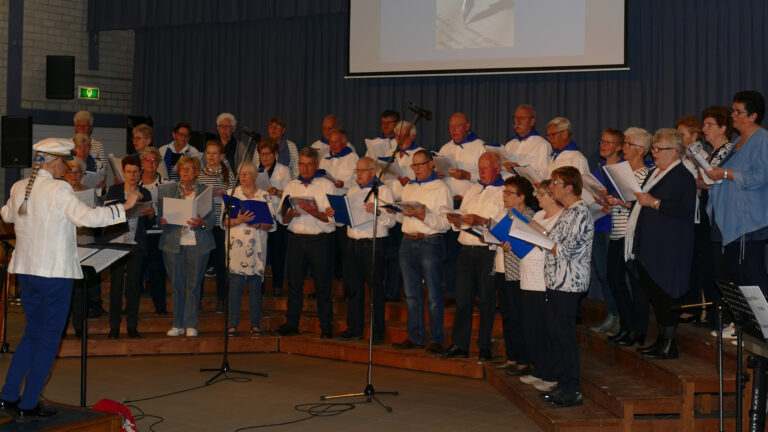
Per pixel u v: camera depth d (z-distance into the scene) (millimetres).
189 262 6926
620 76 7633
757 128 4773
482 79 8258
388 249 7234
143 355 6836
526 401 5000
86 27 10406
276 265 7746
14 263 4027
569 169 4688
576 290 4668
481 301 5945
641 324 5301
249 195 6824
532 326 5133
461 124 6723
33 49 10117
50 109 10227
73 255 4023
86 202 4590
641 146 5324
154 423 4879
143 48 10234
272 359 6777
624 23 7395
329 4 8836
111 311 6785
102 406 4320
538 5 7746
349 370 6352
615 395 4590
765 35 7023
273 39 9406
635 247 5000
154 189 6660
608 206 5246
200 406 5285
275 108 9422
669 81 7426
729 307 3605
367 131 8883
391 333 6781
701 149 4742
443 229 6156
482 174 5688
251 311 7102
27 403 3955
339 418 5016
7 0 9945
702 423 4551
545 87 7969
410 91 8617
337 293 7738
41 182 4027
